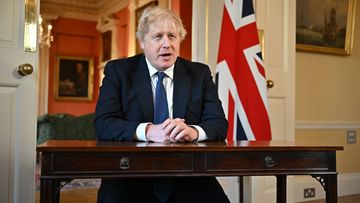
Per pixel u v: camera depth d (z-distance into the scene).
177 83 1.79
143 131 1.60
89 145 1.42
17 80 2.36
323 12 3.97
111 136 1.63
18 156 2.36
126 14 8.24
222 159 1.47
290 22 3.24
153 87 1.77
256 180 2.99
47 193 1.35
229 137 2.64
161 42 1.70
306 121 3.88
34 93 2.41
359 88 4.22
